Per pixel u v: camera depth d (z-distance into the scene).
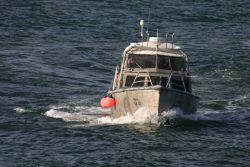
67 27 185.38
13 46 160.12
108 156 90.88
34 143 95.69
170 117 101.94
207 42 171.38
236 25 197.38
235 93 125.25
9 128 102.00
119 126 102.19
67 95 121.31
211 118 108.75
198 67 143.38
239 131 102.88
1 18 189.75
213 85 130.50
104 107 105.94
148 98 100.00
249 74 138.62
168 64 105.56
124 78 105.19
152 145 94.81
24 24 185.12
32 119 106.56
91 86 128.50
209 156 91.69
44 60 146.62
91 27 186.25
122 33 181.12
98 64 146.25
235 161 90.31
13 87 124.31
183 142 96.44
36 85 126.62
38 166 87.56
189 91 105.94
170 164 88.56
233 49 162.50
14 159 89.69
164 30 186.75
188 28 190.50
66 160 89.56
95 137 97.75
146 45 108.38
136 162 89.00
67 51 156.50
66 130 100.81
